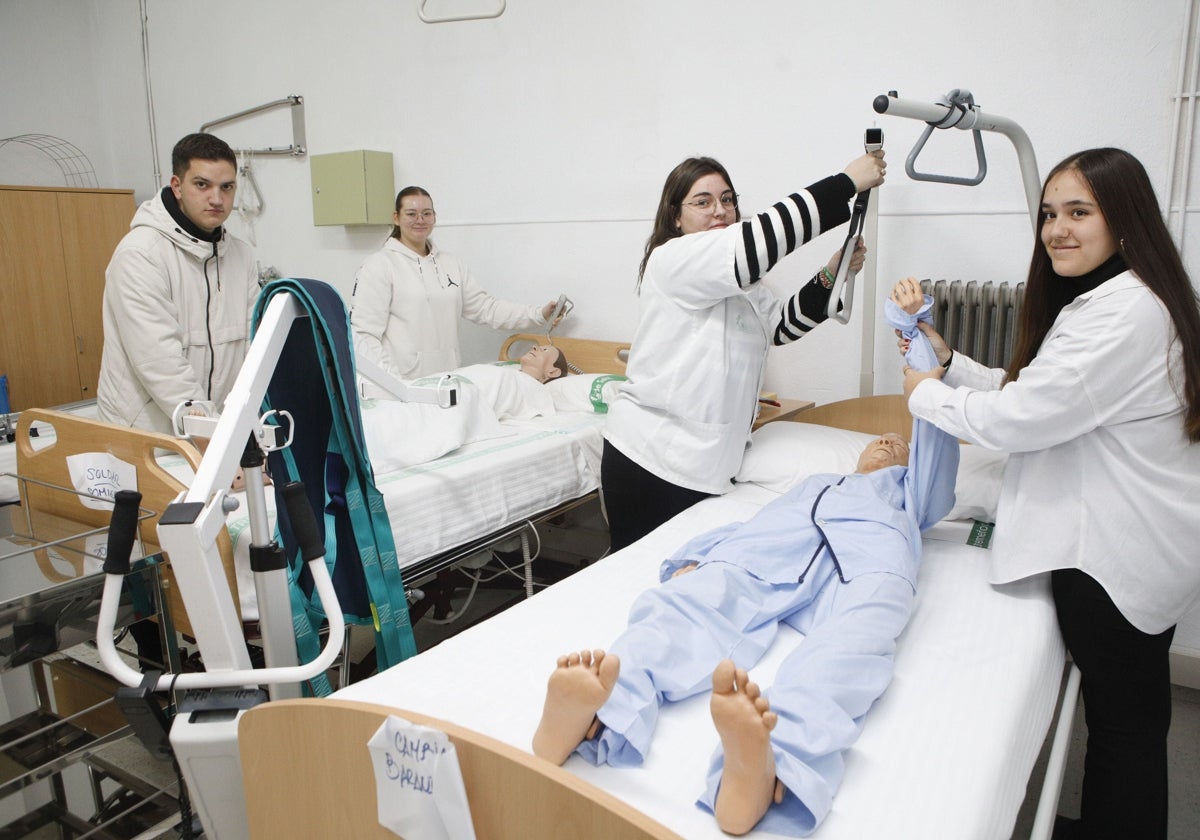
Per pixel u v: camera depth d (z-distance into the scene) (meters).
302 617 1.60
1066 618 1.59
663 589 1.44
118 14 4.70
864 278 2.54
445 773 0.94
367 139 3.95
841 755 1.13
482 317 3.54
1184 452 1.48
